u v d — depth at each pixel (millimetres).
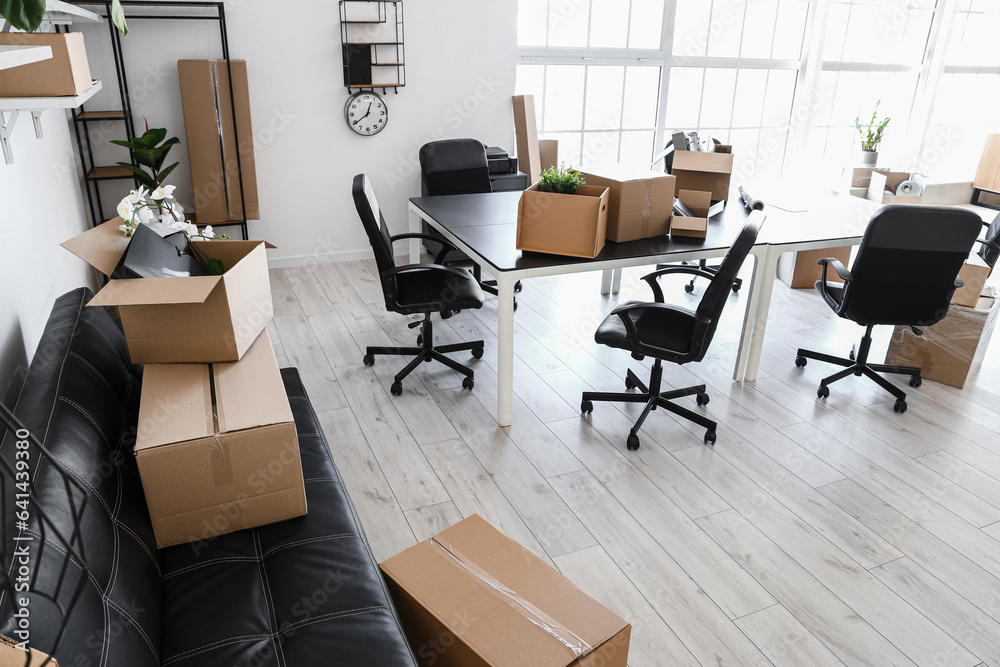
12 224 2096
